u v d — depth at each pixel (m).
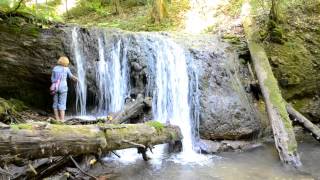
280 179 6.53
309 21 11.73
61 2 17.27
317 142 8.98
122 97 9.68
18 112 8.68
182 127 9.15
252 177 6.63
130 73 9.80
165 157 7.78
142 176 6.58
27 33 9.05
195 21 13.79
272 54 10.87
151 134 7.01
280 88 10.56
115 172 6.74
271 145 8.84
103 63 9.66
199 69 9.85
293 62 10.80
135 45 9.97
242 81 10.36
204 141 8.77
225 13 13.73
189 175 6.69
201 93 9.45
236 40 11.32
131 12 15.93
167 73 9.80
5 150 4.68
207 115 9.10
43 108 9.68
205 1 14.84
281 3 11.83
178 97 9.59
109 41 9.84
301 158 7.80
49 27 9.30
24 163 5.22
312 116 10.39
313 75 10.77
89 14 16.47
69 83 9.44
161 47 10.02
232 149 8.50
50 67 9.25
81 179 6.08
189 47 10.34
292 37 11.29
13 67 9.10
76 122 7.49
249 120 9.36
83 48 9.55
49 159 5.86
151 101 8.94
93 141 5.71
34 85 9.48
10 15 8.96
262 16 12.19
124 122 8.16
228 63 10.38
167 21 14.16
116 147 6.21
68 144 5.36
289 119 8.48
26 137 4.86
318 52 11.04
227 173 6.83
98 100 9.66
